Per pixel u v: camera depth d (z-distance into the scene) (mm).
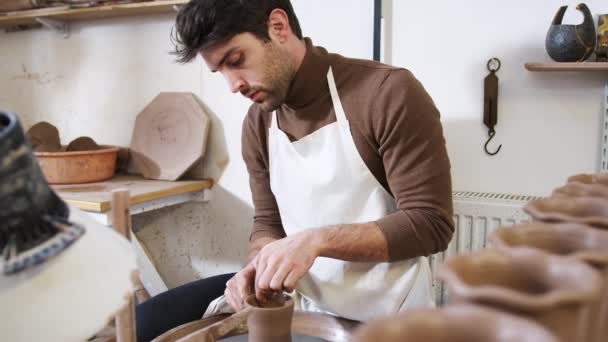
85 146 2129
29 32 2455
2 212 458
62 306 485
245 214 2158
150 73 2240
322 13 1900
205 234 2256
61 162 1951
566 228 476
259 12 1134
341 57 1299
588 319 373
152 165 2160
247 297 1084
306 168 1335
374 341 317
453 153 1791
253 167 1538
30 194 475
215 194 2197
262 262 1137
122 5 1991
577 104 1622
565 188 635
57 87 2451
